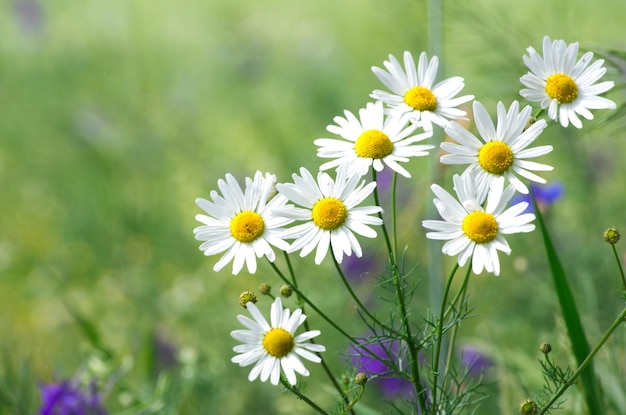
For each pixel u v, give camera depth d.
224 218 0.94
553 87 0.94
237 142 2.29
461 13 1.31
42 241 2.10
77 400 1.18
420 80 0.96
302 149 2.05
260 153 2.20
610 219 1.54
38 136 2.38
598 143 1.68
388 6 1.63
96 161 2.22
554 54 0.94
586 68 0.94
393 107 0.96
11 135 2.39
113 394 1.29
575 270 1.33
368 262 1.57
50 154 2.32
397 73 0.96
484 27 1.31
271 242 0.93
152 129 2.25
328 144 0.95
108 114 2.29
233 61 2.40
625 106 1.07
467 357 1.24
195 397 1.33
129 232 1.99
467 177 0.92
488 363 1.27
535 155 0.92
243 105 2.35
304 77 2.36
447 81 0.96
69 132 2.28
